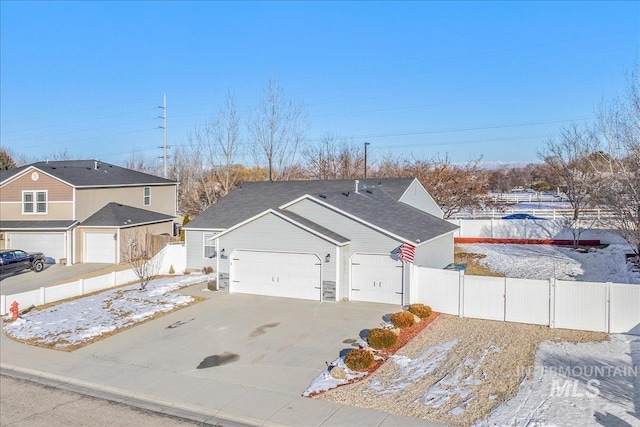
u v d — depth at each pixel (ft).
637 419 31.53
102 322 60.70
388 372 42.70
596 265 91.25
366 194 89.56
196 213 171.53
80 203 111.14
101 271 99.71
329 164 196.13
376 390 38.93
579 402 34.30
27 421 35.65
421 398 36.94
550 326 54.44
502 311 57.31
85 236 110.22
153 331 56.70
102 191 117.19
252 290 73.97
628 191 76.43
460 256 106.63
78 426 34.78
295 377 42.34
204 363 46.29
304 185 103.60
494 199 175.63
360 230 68.85
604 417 31.94
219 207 99.91
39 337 55.83
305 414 35.24
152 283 84.48
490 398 36.06
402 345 49.67
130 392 40.40
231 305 67.36
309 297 70.03
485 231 128.67
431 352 47.16
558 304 54.24
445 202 133.08
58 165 130.41
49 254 109.09
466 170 155.43
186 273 94.68
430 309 60.18
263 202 97.86
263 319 60.29
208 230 92.48
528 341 49.29
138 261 82.74
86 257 110.22
